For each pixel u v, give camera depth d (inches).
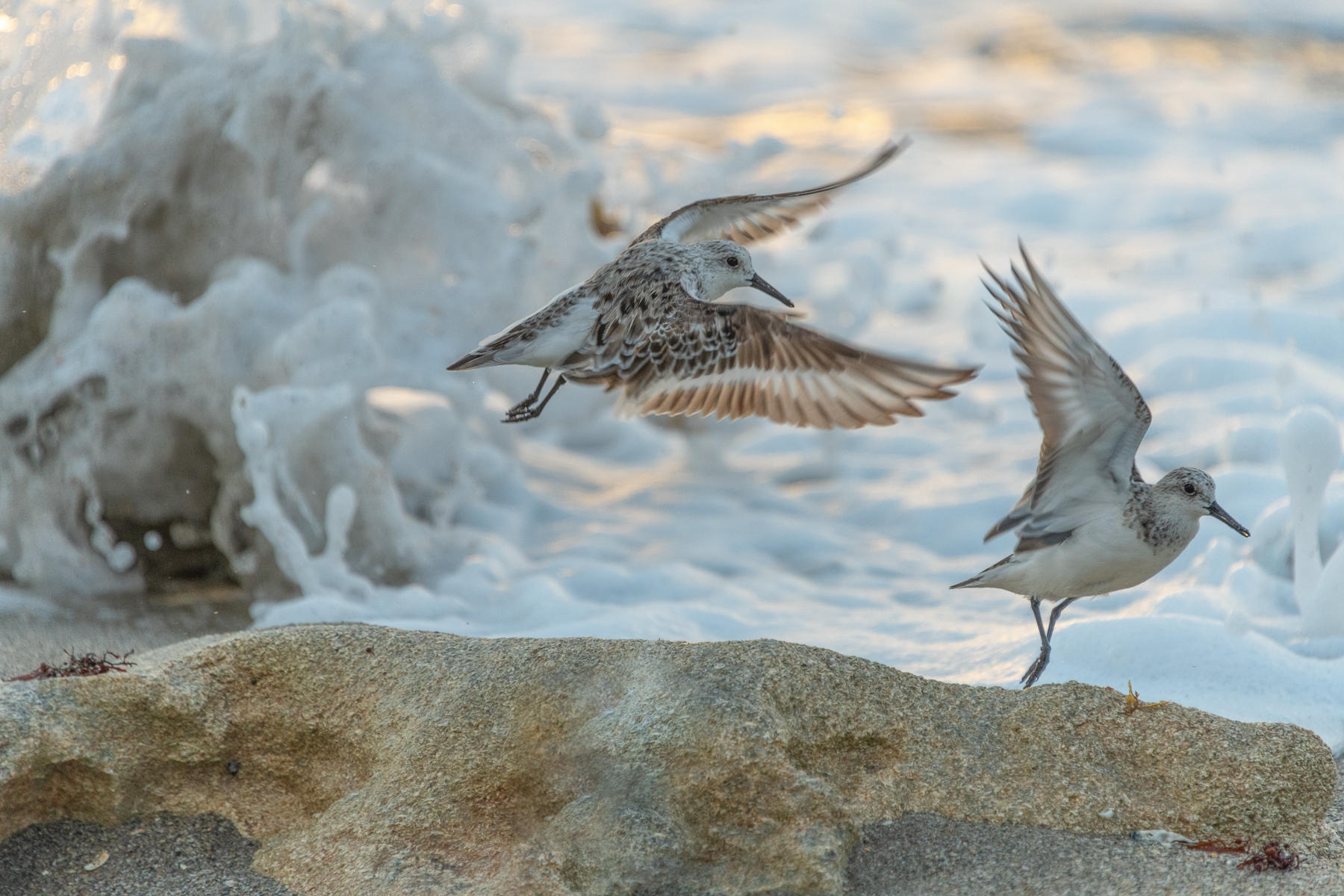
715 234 321.1
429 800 257.1
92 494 456.1
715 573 463.2
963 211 880.9
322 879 250.8
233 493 461.7
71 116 505.7
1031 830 256.2
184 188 508.1
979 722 269.3
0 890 248.4
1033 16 1499.8
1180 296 698.2
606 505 530.9
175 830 265.3
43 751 260.5
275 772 273.7
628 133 820.0
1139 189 905.5
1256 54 1322.6
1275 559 428.5
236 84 504.1
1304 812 259.3
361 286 498.9
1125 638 350.6
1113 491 283.0
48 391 455.8
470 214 536.1
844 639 396.8
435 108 543.2
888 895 240.2
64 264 486.9
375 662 279.7
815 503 534.0
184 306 508.1
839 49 1370.6
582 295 264.1
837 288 674.2
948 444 587.8
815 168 914.1
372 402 526.3
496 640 283.0
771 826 244.7
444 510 500.1
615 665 268.4
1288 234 803.4
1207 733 265.7
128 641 388.5
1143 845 252.8
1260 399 564.7
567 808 251.8
